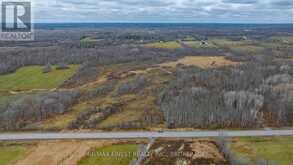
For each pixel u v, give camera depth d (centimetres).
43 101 9981
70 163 6412
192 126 8494
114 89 11975
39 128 8275
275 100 9925
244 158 6494
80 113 9400
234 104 9444
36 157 6631
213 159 6562
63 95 10719
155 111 9631
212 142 7388
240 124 8588
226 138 7606
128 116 9281
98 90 11588
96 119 8938
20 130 8181
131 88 11838
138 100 10750
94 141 7381
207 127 8438
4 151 6919
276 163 6309
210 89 10994
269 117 9169
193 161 6438
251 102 9494
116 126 8350
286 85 11219
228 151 6806
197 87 10881
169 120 8662
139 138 7544
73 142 7338
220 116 8694
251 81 11788
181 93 10456
